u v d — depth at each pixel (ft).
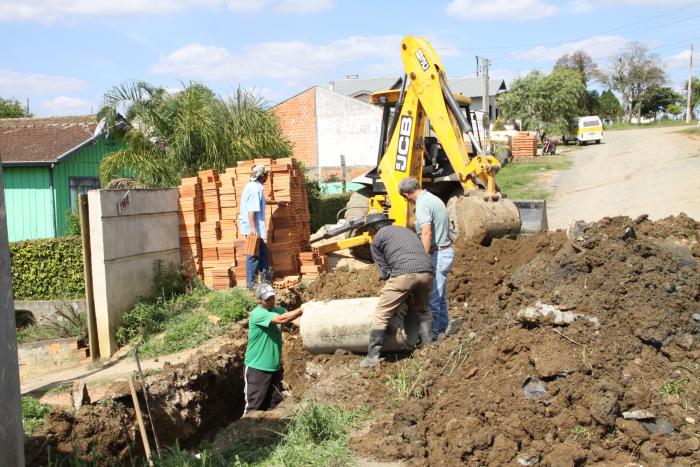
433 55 34.37
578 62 330.54
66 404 21.27
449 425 17.13
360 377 22.27
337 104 116.88
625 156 118.42
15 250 43.50
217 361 26.61
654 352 18.31
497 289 28.96
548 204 72.69
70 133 63.52
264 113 52.60
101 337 31.45
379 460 17.26
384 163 36.19
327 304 24.86
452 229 33.27
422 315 23.24
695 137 149.48
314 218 60.34
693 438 15.69
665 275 19.94
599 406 16.24
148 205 34.94
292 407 21.90
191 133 48.37
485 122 45.06
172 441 22.59
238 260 36.78
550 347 18.20
